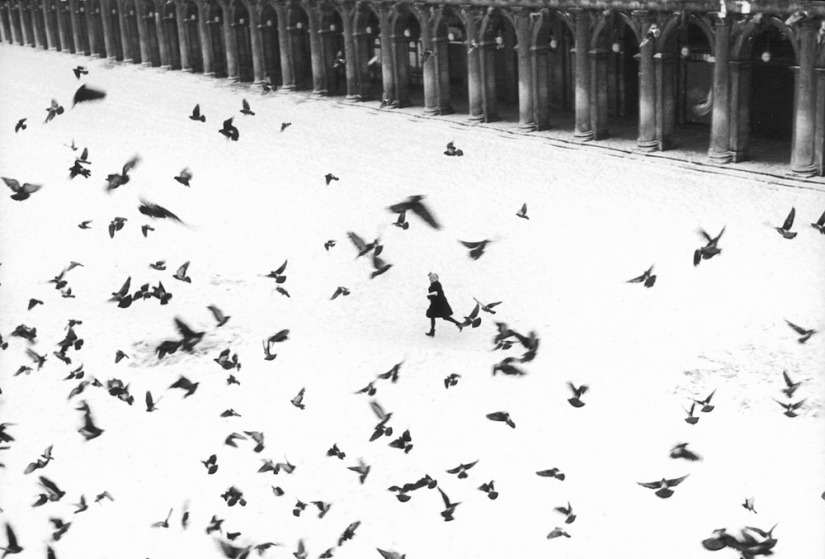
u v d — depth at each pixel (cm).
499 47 5581
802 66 4147
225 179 4978
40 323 3509
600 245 3756
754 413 2603
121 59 8919
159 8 8019
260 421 2777
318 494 2431
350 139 5534
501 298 3431
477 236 3953
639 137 4850
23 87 7969
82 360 3206
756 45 4916
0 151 5850
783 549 2097
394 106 6191
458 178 4688
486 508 2322
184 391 2966
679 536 2172
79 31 9431
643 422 2608
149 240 4234
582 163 4747
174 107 6744
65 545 2314
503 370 2450
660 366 2883
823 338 2941
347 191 4631
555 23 5797
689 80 5266
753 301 3209
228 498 2317
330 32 6606
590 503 2306
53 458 2609
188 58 7931
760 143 4853
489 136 5369
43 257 4141
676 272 3469
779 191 4119
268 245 4084
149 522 2377
